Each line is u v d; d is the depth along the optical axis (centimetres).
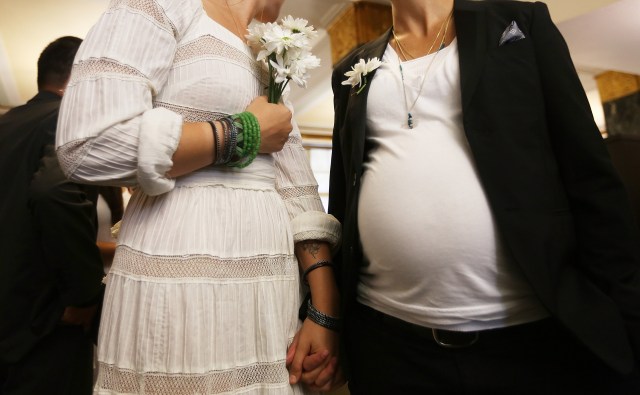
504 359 72
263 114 75
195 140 66
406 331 79
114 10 67
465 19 85
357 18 376
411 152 81
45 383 119
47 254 115
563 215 72
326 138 718
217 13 82
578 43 377
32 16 402
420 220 76
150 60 66
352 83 92
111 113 61
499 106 75
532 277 66
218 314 66
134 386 62
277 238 77
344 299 88
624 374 61
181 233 67
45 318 118
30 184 117
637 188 115
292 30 81
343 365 91
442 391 75
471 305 72
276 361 70
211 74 72
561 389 70
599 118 675
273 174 83
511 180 71
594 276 71
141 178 61
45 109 134
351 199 90
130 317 65
